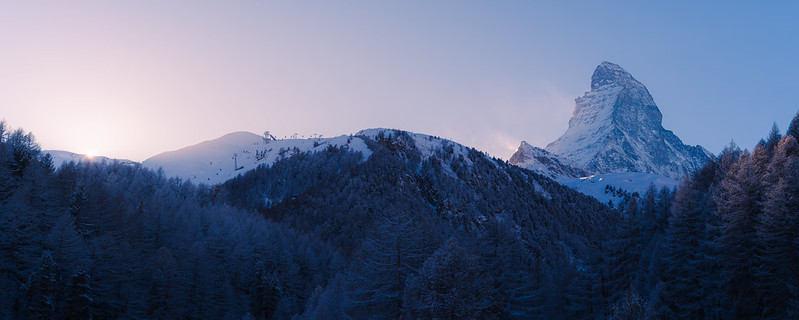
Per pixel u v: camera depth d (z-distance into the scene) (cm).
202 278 10638
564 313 7806
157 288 9688
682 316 5609
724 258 5400
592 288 7450
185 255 11556
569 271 8219
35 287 7819
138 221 12438
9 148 12212
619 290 7188
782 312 4819
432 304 3947
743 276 5341
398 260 4681
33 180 10962
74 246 8769
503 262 6719
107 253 9619
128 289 9225
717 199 5888
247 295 11662
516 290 6569
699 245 5903
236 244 13725
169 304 9619
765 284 4950
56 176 11925
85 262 8750
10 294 7838
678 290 5809
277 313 10981
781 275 4888
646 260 6906
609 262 7375
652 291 5934
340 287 5775
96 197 12050
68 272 8494
